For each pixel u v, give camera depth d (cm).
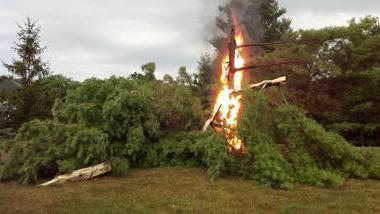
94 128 1021
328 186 917
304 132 1022
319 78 2539
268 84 1129
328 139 1005
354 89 2556
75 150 1007
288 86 2433
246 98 1027
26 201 782
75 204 757
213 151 994
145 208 730
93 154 986
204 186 898
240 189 873
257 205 754
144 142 1134
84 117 1095
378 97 2512
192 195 822
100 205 750
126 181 948
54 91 1750
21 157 998
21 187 920
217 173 970
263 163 917
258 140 976
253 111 1009
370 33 2855
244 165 979
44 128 1023
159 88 1254
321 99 2516
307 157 987
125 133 1098
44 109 1755
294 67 2430
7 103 1788
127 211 713
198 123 1230
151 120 1139
